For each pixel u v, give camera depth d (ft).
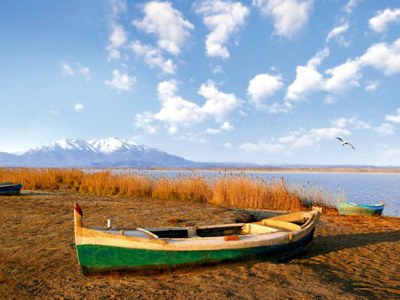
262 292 24.72
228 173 81.51
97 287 25.45
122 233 27.40
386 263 32.94
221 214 56.70
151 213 56.24
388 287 26.48
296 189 77.41
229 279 26.96
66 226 45.11
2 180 96.63
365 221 57.72
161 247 26.71
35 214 53.62
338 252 36.73
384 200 112.47
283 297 24.00
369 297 24.41
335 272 30.04
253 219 55.72
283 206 69.97
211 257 28.25
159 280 26.61
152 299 23.49
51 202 66.80
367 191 151.43
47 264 30.76
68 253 33.73
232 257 29.04
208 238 29.17
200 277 27.30
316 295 24.43
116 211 57.82
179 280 26.66
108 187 84.99
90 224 47.42
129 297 23.77
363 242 41.42
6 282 26.76
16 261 31.50
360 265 32.24
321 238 43.47
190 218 52.75
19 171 102.47
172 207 63.41
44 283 26.53
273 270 29.17
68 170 112.16
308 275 28.53
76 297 23.95
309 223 36.50
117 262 26.14
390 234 46.32
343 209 66.80
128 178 86.43
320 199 78.54
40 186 93.71
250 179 75.92
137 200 73.15
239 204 70.79
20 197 73.61
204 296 23.93
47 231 42.39
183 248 27.25
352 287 26.40
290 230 35.24
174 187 78.95
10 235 40.45
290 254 33.50
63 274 28.32
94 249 25.64
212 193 75.87
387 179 317.42
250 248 29.76
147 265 26.73
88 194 82.17
